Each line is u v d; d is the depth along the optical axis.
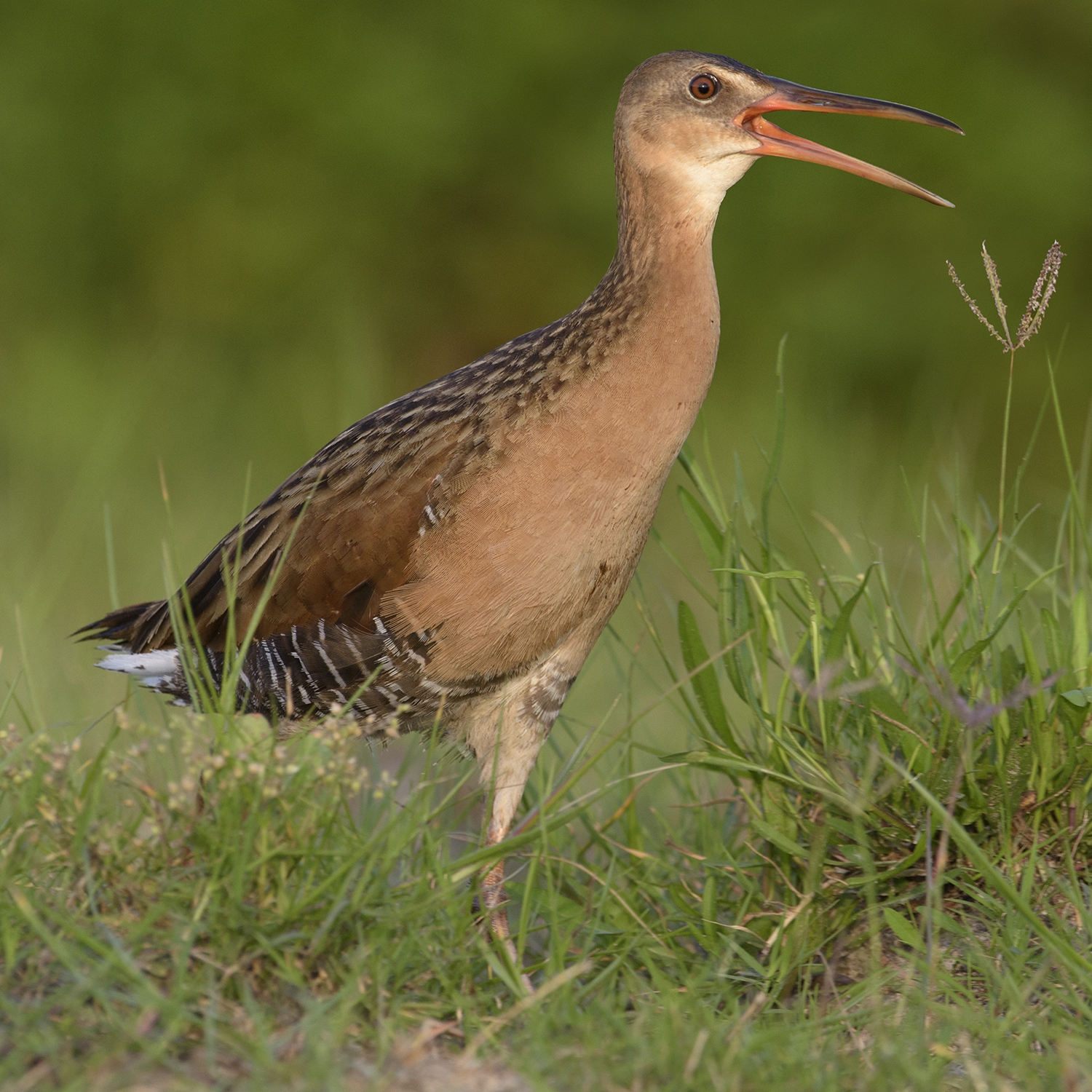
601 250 27.64
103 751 6.79
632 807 8.45
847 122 26.19
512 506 8.00
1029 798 7.53
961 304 25.23
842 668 7.80
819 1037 6.54
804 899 7.35
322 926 6.31
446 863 7.36
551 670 8.42
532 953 8.21
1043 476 24.17
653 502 8.38
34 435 21.83
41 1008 5.70
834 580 8.72
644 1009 6.36
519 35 27.25
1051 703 7.71
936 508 9.40
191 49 27.34
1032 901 7.34
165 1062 5.61
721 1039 6.10
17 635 11.56
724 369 24.70
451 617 8.10
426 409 8.38
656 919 7.92
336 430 21.80
